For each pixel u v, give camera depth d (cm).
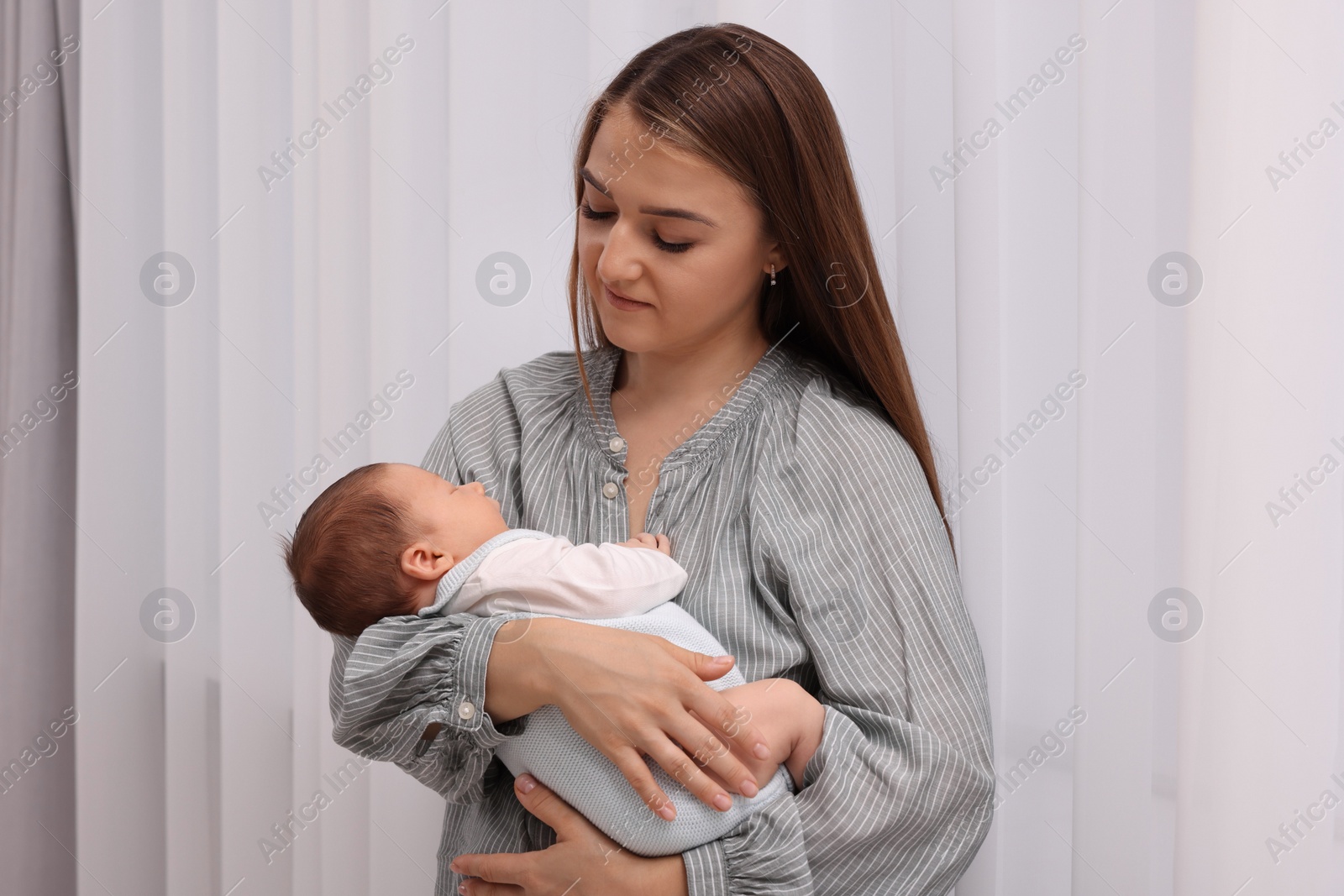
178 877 198
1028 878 119
